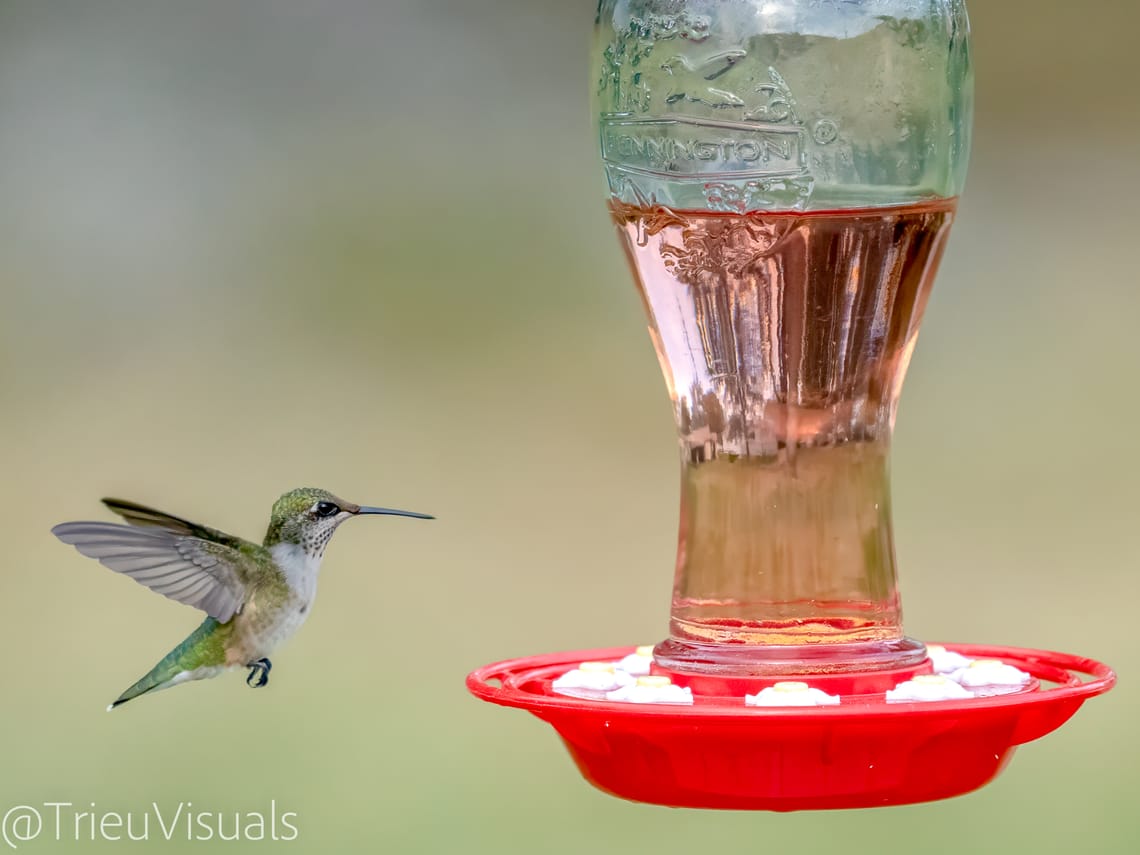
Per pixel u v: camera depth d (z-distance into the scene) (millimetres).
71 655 11023
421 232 14547
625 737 3879
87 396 13484
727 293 4250
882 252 4234
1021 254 13547
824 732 3730
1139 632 10836
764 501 4184
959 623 10992
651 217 4391
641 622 11664
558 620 11453
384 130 14984
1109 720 9930
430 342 13945
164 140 14875
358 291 14227
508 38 15141
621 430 13227
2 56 14961
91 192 14617
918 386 12891
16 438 13094
